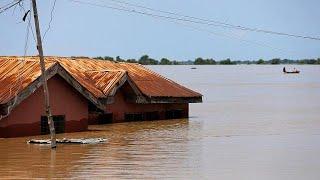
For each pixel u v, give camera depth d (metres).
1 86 48.56
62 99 51.66
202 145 45.12
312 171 34.69
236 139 48.91
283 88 162.00
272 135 51.72
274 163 37.12
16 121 48.06
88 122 60.16
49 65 49.78
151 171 34.34
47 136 49.34
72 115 53.00
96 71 63.62
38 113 49.69
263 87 168.62
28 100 48.84
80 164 36.59
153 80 70.31
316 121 65.12
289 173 34.12
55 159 38.31
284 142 46.91
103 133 53.09
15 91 47.34
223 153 41.03
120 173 33.78
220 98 117.06
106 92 59.59
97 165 36.22
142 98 64.44
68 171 34.38
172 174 33.56
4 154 40.16
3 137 47.50
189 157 39.28
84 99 54.19
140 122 64.06
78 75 61.84
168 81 72.31
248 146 44.56
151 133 53.56
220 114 76.44
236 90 151.75
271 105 94.56
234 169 35.16
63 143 45.53
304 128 57.59
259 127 58.81
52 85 50.50
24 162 37.22
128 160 38.00
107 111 61.66
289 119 67.94
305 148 43.47
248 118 69.81
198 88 162.88
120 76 62.22
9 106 46.56
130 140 48.19
